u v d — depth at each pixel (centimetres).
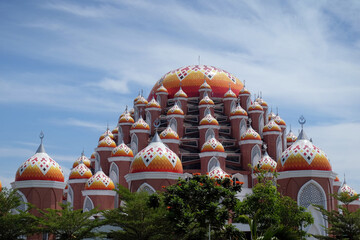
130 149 7156
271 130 7575
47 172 5162
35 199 5100
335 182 7206
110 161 7075
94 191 6353
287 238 3136
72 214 4262
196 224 3897
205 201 3909
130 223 4075
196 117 7850
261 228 4050
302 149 5162
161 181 5116
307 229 5003
